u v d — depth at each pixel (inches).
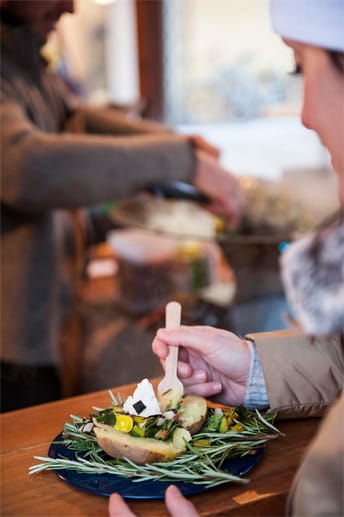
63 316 70.2
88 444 35.6
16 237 64.4
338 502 29.0
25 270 64.8
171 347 39.1
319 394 38.8
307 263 52.0
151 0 163.6
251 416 38.1
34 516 32.4
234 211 75.5
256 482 34.0
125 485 33.3
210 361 39.4
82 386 69.1
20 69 66.4
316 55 30.5
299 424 38.7
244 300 83.7
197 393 39.1
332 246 52.4
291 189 98.0
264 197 85.0
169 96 172.9
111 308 101.2
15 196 60.9
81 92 156.6
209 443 35.1
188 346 39.2
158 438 34.2
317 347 39.8
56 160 60.2
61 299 69.4
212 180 70.6
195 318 92.0
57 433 38.4
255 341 39.8
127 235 113.4
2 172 60.8
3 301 64.9
